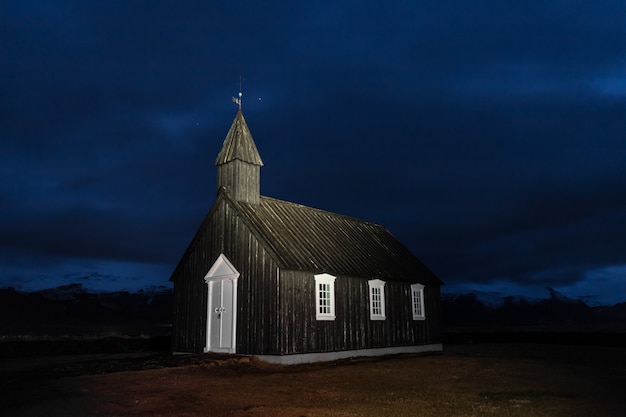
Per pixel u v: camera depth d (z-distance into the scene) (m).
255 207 26.06
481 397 14.05
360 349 25.69
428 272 33.16
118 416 11.30
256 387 15.79
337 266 25.11
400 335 28.78
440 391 15.14
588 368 21.06
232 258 24.34
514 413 11.79
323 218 30.81
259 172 27.20
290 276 22.52
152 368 18.55
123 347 30.83
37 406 12.05
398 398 13.91
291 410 12.05
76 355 28.36
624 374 19.11
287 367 21.41
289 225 26.52
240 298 23.48
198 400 13.39
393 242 34.84
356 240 30.72
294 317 22.27
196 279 26.17
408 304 30.06
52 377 16.48
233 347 23.20
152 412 11.78
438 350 31.83
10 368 20.52
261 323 22.34
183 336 26.22
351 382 17.05
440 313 32.91
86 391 14.21
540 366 21.59
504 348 35.66
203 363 20.11
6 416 11.01
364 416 11.41
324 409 12.21
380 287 28.05
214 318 24.64
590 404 12.97
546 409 12.27
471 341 43.03
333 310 24.38
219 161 26.75
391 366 21.62
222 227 25.34
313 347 22.97
